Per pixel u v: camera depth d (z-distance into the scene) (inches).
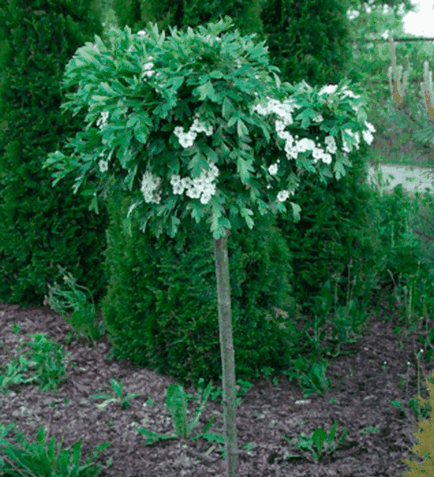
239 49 81.9
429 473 79.7
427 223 153.2
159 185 86.0
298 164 88.8
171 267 142.1
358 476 112.7
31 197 188.4
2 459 108.4
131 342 155.9
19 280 193.3
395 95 148.1
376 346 173.0
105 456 118.0
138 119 74.0
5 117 186.9
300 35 191.5
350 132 91.0
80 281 196.5
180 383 148.2
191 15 148.1
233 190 86.2
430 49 390.0
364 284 190.4
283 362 155.2
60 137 189.6
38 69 186.5
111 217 164.9
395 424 130.8
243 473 113.8
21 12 184.2
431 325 186.7
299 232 192.4
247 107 82.4
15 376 145.4
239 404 140.6
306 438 126.0
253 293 146.2
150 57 79.0
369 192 197.9
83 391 143.0
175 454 119.3
